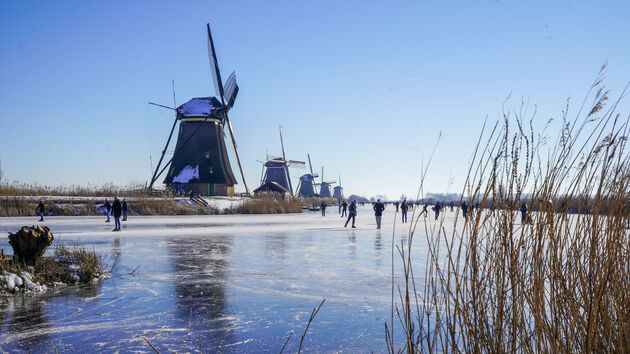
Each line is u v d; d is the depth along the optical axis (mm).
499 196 2822
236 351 5559
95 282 9711
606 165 2646
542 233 2762
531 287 2883
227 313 7258
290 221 33406
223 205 47781
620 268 2699
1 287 8367
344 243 17375
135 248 15391
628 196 2609
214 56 54062
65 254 10828
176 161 55125
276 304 7836
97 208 38125
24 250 9445
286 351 5559
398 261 12516
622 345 2502
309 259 13062
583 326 2623
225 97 55781
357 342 5871
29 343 5785
